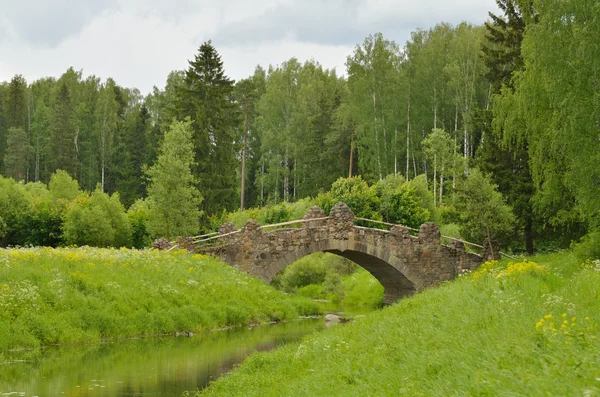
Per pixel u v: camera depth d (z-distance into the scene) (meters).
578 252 28.61
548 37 27.91
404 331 15.62
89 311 26.00
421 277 41.38
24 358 21.23
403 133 70.06
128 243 55.62
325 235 39.12
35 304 24.56
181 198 48.25
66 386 17.67
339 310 43.12
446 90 69.12
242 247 37.59
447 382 9.28
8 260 26.97
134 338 26.14
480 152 45.31
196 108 64.31
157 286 30.44
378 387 10.84
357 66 69.19
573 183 27.59
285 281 56.78
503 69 47.75
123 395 16.84
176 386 17.95
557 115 28.30
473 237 42.91
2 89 119.88
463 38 68.31
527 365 9.10
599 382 7.42
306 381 13.65
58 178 68.19
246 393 15.30
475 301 16.38
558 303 13.45
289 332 29.19
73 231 51.47
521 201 41.78
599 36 25.78
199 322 29.41
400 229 41.06
